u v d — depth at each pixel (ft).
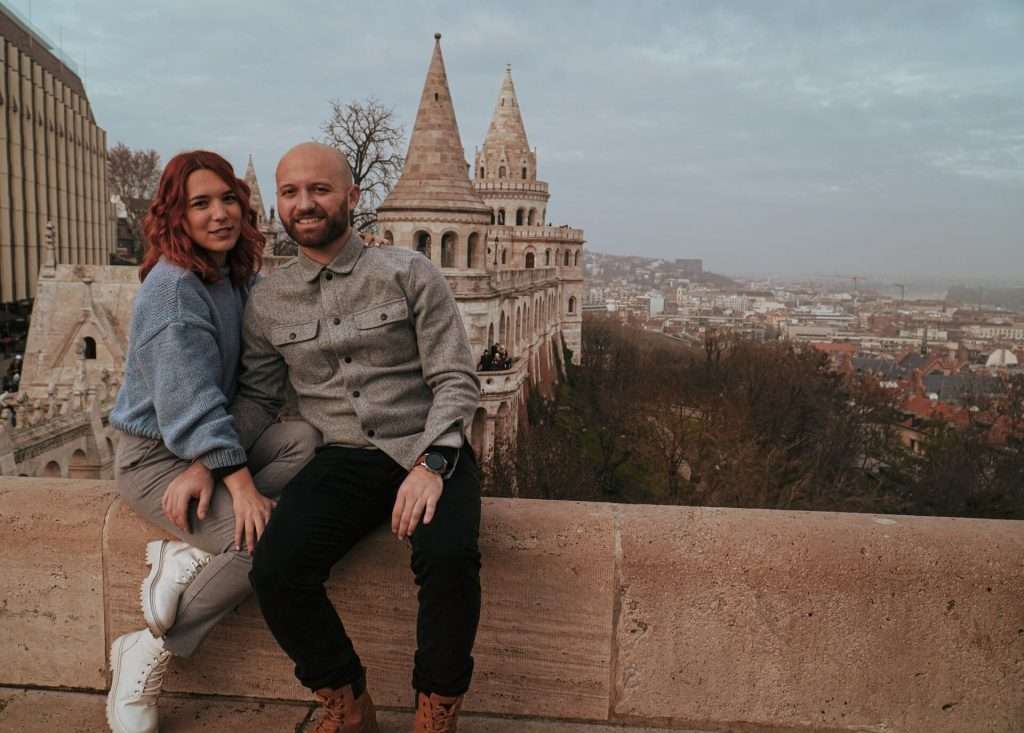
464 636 12.36
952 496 158.30
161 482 13.89
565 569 14.33
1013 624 13.97
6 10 223.10
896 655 14.15
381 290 13.55
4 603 15.23
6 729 14.26
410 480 12.57
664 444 155.53
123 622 15.07
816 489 151.94
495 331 157.69
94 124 304.71
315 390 13.91
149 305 13.28
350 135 175.83
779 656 14.29
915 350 474.90
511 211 305.12
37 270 236.43
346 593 14.67
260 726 14.47
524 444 139.13
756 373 219.61
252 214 14.74
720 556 14.17
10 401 79.15
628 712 14.67
